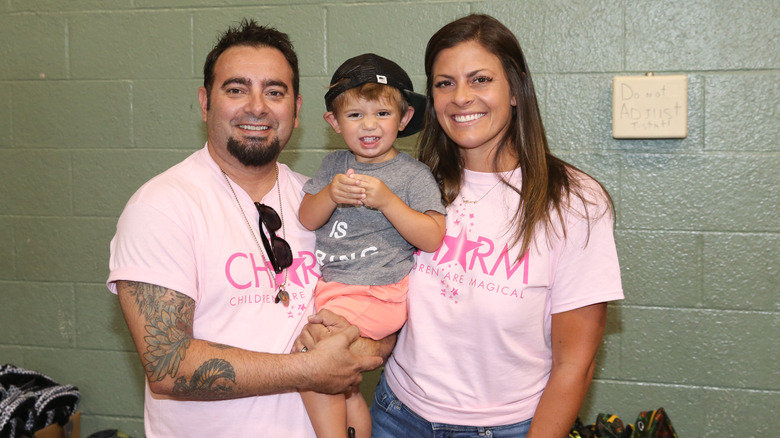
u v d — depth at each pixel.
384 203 1.50
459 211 1.57
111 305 2.68
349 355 1.49
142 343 1.43
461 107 1.51
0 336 2.76
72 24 2.61
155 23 2.56
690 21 2.29
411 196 1.59
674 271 2.37
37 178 2.68
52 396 2.51
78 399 2.71
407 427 1.62
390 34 2.45
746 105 2.29
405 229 1.51
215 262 1.52
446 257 1.54
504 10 2.39
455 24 1.54
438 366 1.53
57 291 2.71
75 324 2.70
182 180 1.57
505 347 1.48
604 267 1.47
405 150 2.49
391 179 1.62
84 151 2.64
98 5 2.59
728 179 2.32
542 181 1.51
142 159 2.62
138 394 2.69
